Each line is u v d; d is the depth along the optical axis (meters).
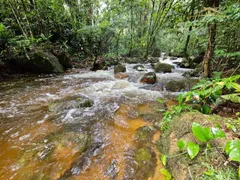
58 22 6.43
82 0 7.72
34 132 1.80
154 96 2.99
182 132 1.38
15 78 4.16
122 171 1.26
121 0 8.20
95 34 7.74
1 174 1.24
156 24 8.38
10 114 2.23
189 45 7.47
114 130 1.85
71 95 3.01
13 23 4.94
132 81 4.06
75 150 1.50
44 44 5.38
